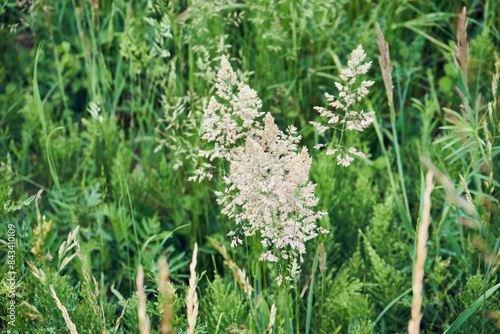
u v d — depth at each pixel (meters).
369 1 3.11
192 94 2.35
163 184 2.62
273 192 1.37
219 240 2.48
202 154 1.44
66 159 2.81
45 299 1.76
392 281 2.21
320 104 3.13
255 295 1.79
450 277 2.26
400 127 3.11
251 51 3.05
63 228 2.53
